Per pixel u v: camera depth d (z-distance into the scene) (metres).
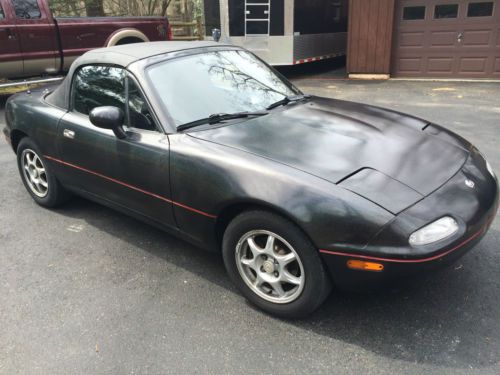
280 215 2.54
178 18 18.03
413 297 2.90
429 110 8.04
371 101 8.98
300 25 11.20
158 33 9.96
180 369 2.43
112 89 3.47
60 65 8.90
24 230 4.03
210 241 2.99
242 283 2.87
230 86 3.49
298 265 2.58
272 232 2.59
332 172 2.55
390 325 2.67
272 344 2.57
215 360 2.48
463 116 7.54
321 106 3.59
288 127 3.09
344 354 2.47
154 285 3.17
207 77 3.47
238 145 2.85
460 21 10.97
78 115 3.77
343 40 13.80
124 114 3.36
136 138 3.19
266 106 3.45
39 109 4.09
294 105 3.56
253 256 2.76
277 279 2.69
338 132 3.04
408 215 2.34
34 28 8.38
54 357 2.54
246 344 2.58
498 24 10.66
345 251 2.36
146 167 3.12
